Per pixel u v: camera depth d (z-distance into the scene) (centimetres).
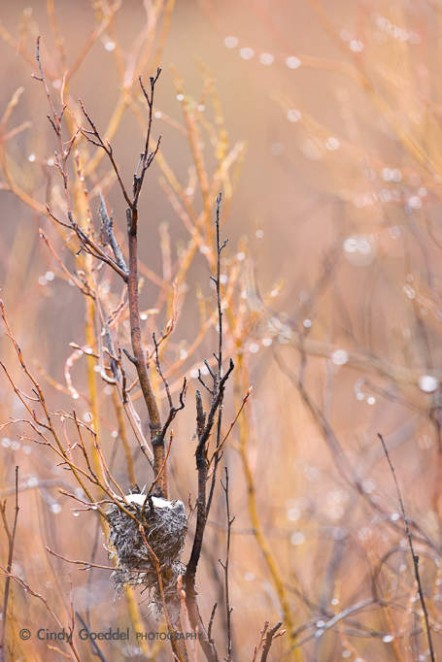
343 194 1177
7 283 986
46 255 848
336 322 1231
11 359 929
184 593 494
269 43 1580
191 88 2048
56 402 1005
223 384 503
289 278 1388
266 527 954
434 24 1167
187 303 1448
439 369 1069
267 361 1101
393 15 1098
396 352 1107
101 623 762
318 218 1528
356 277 1381
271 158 1633
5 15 1961
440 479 955
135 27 1816
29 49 1443
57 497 878
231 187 860
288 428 1020
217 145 818
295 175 1483
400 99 1042
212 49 2086
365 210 1192
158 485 529
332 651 814
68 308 1164
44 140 1011
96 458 654
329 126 1441
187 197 812
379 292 1315
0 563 704
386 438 1187
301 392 941
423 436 1027
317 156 1216
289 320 1002
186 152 2006
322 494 1087
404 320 1126
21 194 783
